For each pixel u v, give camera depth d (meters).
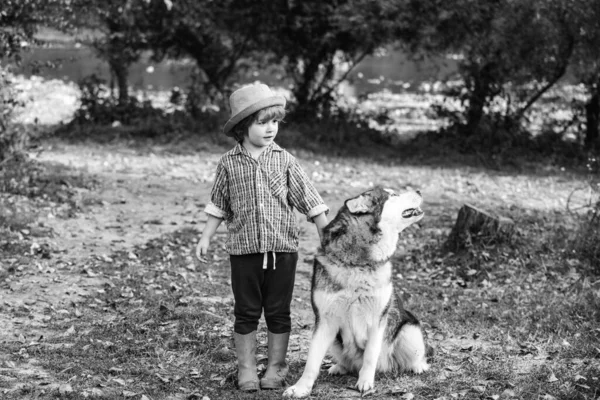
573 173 15.40
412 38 16.62
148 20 17.30
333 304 5.02
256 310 5.19
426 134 17.47
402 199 5.02
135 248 8.88
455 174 15.00
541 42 15.55
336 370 5.48
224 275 7.98
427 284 8.01
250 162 5.11
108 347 5.79
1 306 6.66
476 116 17.02
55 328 6.26
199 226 10.14
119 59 17.66
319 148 16.66
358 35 16.53
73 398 4.85
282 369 5.27
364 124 17.86
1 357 5.53
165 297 7.02
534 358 5.79
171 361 5.62
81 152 15.38
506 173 15.34
